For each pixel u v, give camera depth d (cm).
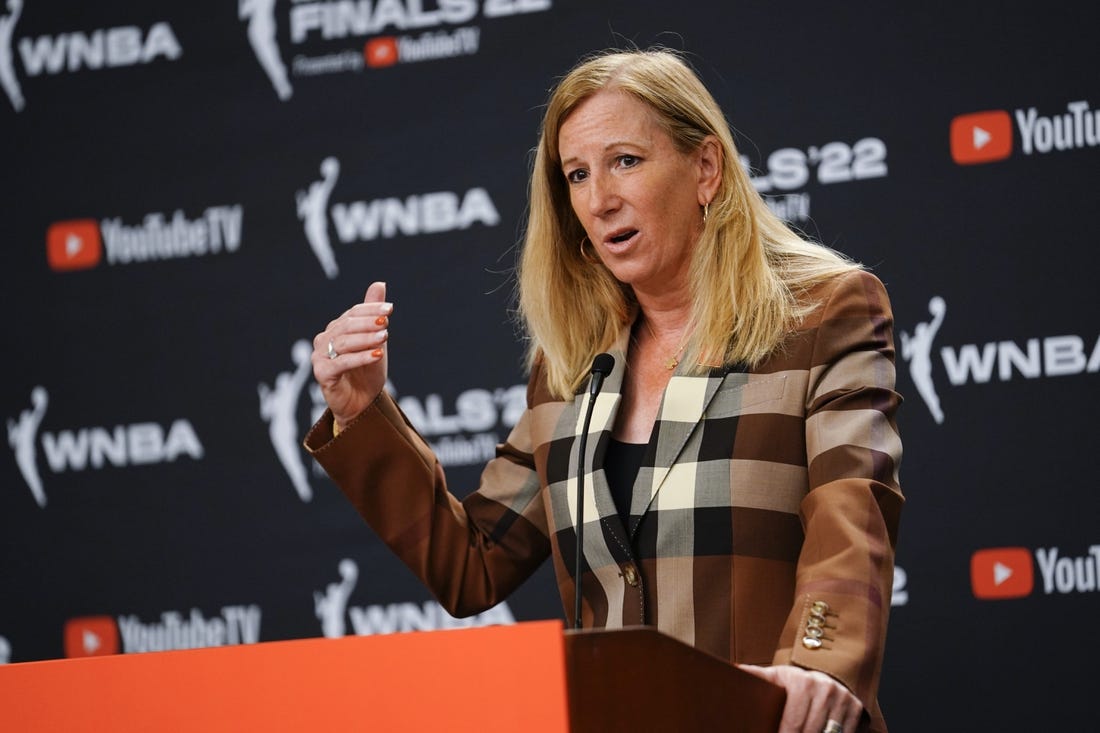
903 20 1253
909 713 1170
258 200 1373
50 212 1397
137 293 1378
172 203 1384
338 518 1317
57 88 1415
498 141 1343
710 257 711
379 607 1301
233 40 1396
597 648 445
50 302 1387
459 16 1362
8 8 1425
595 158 715
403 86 1366
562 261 769
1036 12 1224
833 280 696
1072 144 1204
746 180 736
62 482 1359
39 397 1373
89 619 1335
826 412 644
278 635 1308
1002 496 1174
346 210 1357
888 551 588
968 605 1170
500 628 434
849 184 1244
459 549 751
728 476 654
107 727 465
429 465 744
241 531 1328
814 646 542
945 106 1232
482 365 1314
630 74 723
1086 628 1148
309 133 1374
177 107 1397
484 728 429
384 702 440
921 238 1220
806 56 1270
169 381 1359
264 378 1348
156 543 1337
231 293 1365
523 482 777
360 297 1345
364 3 1380
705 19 1301
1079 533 1158
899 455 636
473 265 1331
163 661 464
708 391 678
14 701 475
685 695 461
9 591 1348
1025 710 1151
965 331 1198
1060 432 1172
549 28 1345
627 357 744
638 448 704
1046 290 1191
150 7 1410
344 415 727
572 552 694
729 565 644
